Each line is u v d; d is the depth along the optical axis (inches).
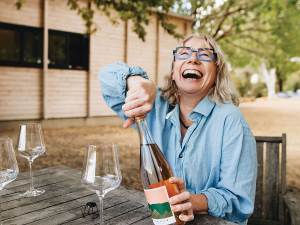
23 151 56.5
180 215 39.4
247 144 51.9
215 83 58.5
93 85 351.9
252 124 427.2
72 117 340.8
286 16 462.9
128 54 370.3
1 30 286.4
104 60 355.9
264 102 967.6
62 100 331.0
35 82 310.3
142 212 46.9
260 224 77.0
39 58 311.1
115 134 308.5
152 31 389.4
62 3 319.0
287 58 532.1
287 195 71.9
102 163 36.9
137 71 52.8
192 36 58.4
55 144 244.1
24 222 42.9
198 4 462.6
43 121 315.9
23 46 299.0
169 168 45.8
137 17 167.0
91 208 47.7
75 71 337.7
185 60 55.6
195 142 54.3
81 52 342.0
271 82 1168.8
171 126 58.7
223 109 54.2
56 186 59.9
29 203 50.3
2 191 56.9
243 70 1343.5
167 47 405.7
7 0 284.8
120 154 220.8
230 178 49.6
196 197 45.7
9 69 293.1
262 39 559.2
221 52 56.9
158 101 60.7
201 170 53.8
